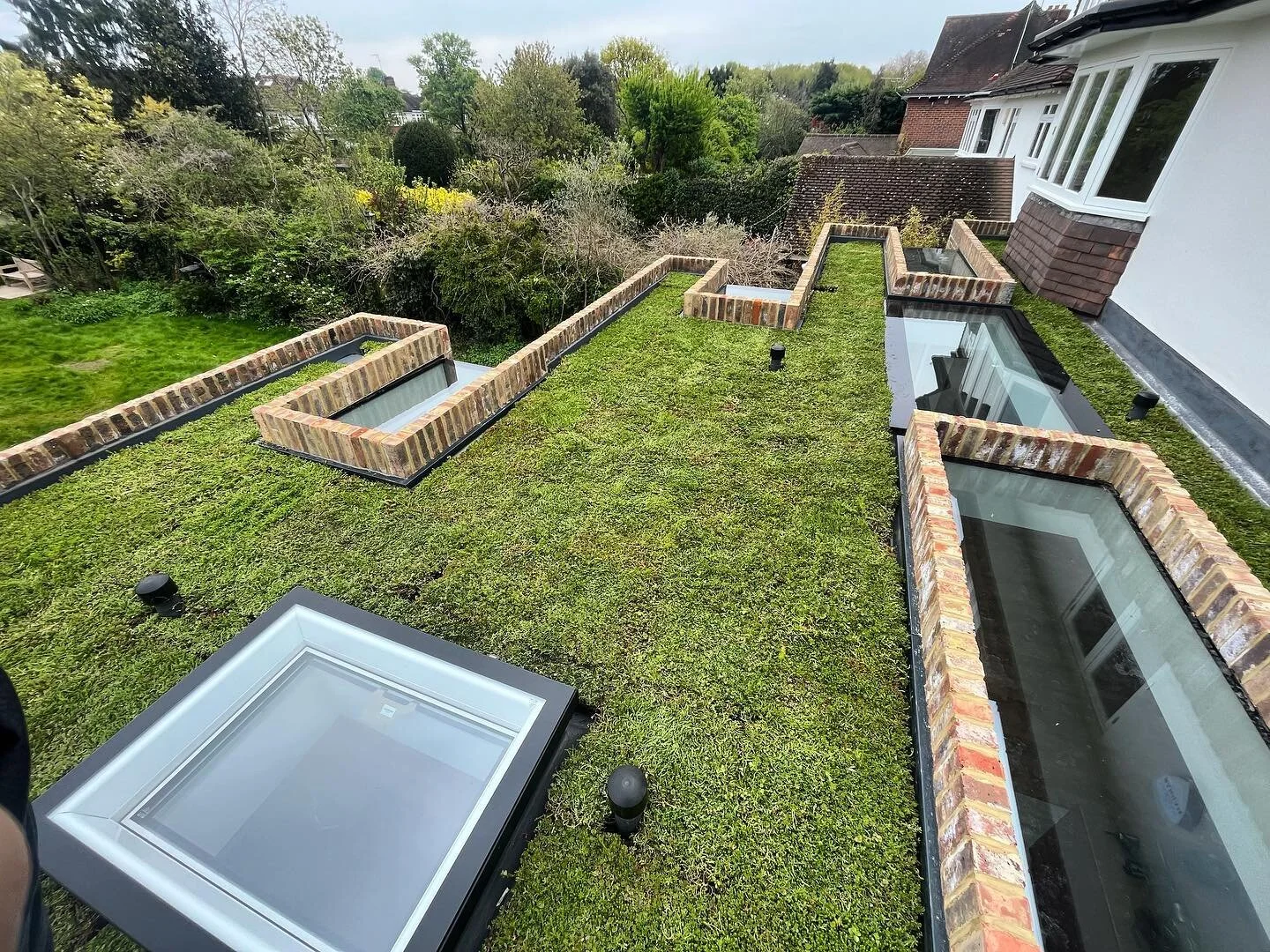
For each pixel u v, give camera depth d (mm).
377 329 7180
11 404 8500
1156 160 5547
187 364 9992
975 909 1515
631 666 2691
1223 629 2652
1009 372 5676
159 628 3086
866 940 1750
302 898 2150
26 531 3828
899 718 2418
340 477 4312
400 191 12891
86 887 1906
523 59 19750
